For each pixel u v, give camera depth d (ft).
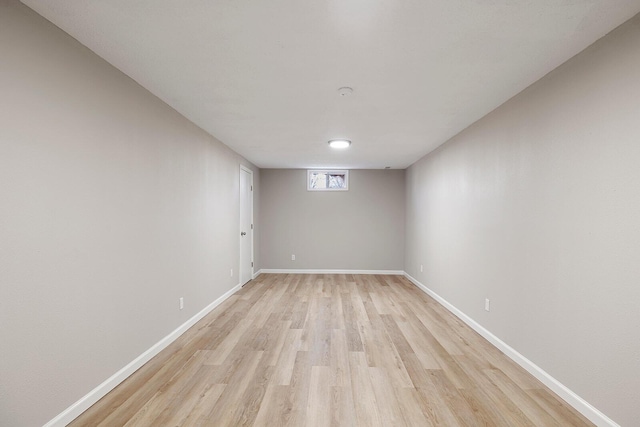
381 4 5.28
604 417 6.18
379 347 10.27
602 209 6.29
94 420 6.44
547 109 7.88
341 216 23.57
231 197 16.72
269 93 9.13
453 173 13.93
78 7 5.40
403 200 23.43
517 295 9.10
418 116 11.14
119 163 7.81
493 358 9.47
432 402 7.22
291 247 23.67
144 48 6.76
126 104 8.05
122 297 7.97
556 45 6.59
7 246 5.16
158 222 9.61
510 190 9.48
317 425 6.41
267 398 7.35
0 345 5.07
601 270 6.29
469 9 5.40
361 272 23.53
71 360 6.40
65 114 6.22
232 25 5.91
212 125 12.31
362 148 16.44
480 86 8.63
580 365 6.79
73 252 6.43
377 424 6.46
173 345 10.28
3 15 5.06
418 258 19.45
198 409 6.89
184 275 11.38
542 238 8.05
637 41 5.57
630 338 5.69
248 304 15.16
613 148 6.04
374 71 7.75
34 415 5.61
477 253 11.57
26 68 5.43
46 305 5.83
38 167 5.67
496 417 6.66
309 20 5.74
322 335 11.28
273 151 17.25
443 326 12.28
